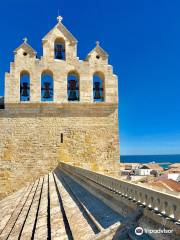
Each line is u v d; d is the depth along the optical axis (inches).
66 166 1144.2
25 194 1037.8
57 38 1407.5
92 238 383.9
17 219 667.4
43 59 1378.0
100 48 1412.4
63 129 1353.3
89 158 1349.7
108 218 455.5
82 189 766.5
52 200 721.6
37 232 502.0
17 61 1365.7
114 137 1369.3
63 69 1384.1
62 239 439.2
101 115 1375.5
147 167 3366.1
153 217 361.4
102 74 1401.3
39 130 1341.0
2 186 1298.0
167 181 1259.8
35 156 1326.3
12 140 1325.0
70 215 542.9
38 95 1353.3
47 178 1189.7
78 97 1393.9
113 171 1352.1
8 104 1336.1
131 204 433.7
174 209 327.0
